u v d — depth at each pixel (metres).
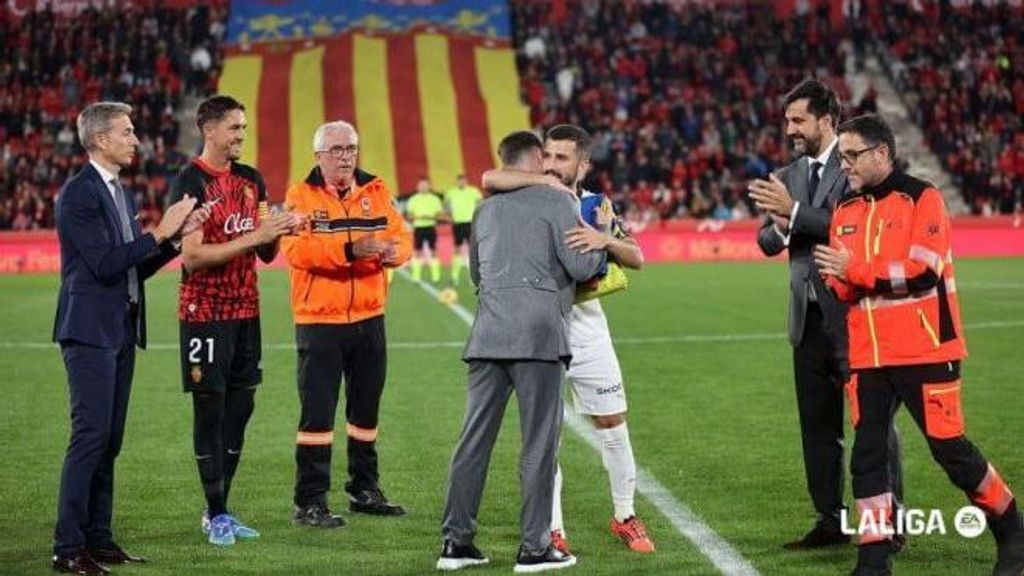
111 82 51.47
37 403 15.70
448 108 53.16
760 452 12.48
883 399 8.08
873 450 8.04
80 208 8.59
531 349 8.50
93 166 8.87
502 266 8.65
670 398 15.79
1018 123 52.03
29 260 41.66
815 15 56.47
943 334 7.89
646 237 45.44
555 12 57.38
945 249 7.80
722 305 27.89
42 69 52.12
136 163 46.62
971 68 54.81
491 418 8.72
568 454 12.41
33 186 45.81
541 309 8.57
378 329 10.32
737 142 50.91
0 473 11.74
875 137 7.98
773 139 51.31
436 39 56.34
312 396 10.02
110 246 8.57
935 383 7.89
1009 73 54.44
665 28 56.28
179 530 9.79
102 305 8.68
